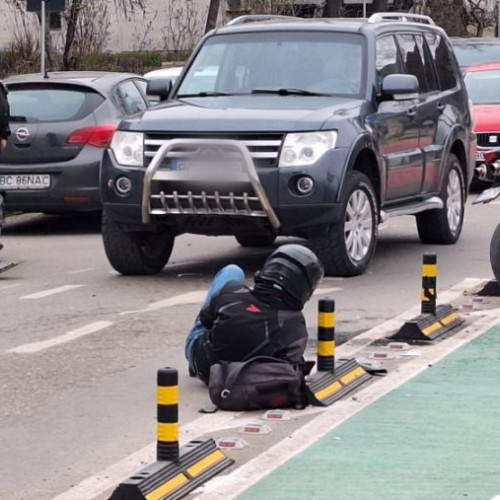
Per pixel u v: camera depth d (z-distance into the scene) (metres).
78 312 23.95
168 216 25.88
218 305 17.61
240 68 28.31
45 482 14.52
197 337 18.06
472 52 53.66
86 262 30.33
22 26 73.81
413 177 29.34
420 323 20.98
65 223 38.66
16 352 20.75
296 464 14.65
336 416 16.56
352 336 21.39
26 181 34.59
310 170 25.11
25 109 34.88
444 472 14.33
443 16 85.56
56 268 29.47
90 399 17.95
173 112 26.19
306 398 17.03
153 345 21.09
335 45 28.27
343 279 26.59
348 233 26.34
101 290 26.23
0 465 15.17
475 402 17.16
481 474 14.25
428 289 21.45
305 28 28.69
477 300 24.42
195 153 25.30
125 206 26.03
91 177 34.41
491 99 46.47
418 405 17.05
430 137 30.31
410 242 32.34
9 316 23.70
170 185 25.50
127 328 22.42
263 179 25.08
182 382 18.73
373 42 28.33
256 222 25.45
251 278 27.52
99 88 35.12
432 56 31.58
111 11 86.88
